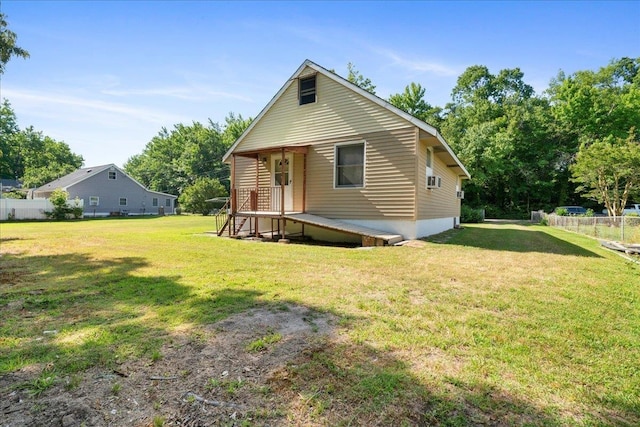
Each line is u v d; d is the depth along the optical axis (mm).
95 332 2787
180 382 2014
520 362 2301
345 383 2010
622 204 19859
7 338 2676
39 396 1865
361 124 9844
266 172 11898
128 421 1657
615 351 2494
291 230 11320
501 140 27828
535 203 31781
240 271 5242
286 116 11320
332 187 10359
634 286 4398
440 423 1662
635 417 1736
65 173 46375
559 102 31781
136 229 15383
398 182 9289
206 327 2885
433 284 4430
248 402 1822
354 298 3764
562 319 3152
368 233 8633
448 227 14922
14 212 25047
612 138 25750
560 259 6520
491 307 3492
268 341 2588
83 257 6730
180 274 5035
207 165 46188
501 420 1693
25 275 5094
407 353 2418
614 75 32844
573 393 1940
